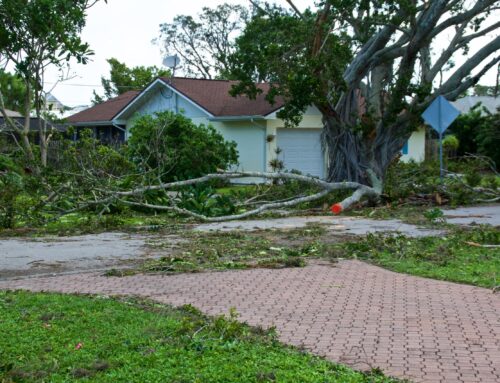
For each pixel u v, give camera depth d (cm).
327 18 1980
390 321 742
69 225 1596
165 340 644
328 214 1841
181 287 917
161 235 1445
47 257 1170
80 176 1603
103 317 731
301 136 3228
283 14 2075
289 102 1989
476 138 4009
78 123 3944
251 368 568
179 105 3466
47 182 1630
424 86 2019
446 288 916
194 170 2600
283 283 945
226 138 3266
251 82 2075
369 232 1417
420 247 1241
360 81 2130
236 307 802
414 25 2000
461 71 2173
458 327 718
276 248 1239
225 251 1218
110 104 4112
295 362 588
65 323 706
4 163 2158
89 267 1078
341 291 894
